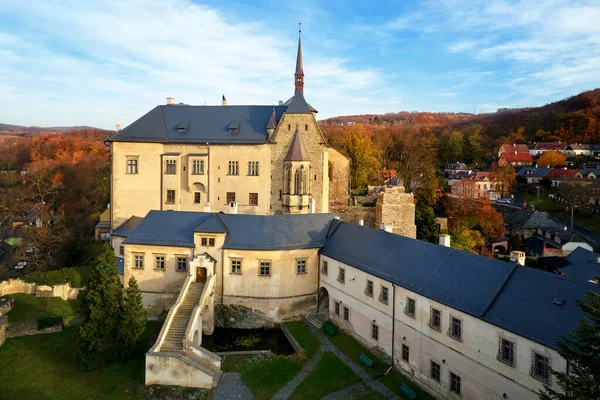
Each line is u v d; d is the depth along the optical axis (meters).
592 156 143.25
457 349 29.28
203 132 66.50
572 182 109.12
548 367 23.22
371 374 34.75
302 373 35.09
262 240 46.00
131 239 46.97
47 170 101.44
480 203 82.56
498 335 26.31
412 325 33.47
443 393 30.47
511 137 165.88
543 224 86.00
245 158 64.88
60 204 95.19
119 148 65.25
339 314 43.56
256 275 45.38
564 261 65.19
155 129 66.69
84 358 35.66
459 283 31.22
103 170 108.19
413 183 92.12
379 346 37.44
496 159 150.88
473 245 70.12
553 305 25.09
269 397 31.86
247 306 45.62
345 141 94.44
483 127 184.25
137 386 33.47
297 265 46.12
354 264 40.88
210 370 34.00
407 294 34.00
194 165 65.69
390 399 31.14
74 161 112.62
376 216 66.69
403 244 39.41
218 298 45.94
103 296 36.59
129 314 37.06
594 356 18.33
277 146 64.38
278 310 45.34
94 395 32.41
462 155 155.12
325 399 31.33
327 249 46.16
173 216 49.59
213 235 45.56
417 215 73.69
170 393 32.66
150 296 46.88
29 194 75.38
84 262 67.88
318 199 64.62
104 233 80.25
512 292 27.78
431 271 34.00
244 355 38.78
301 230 48.16
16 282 51.59
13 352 38.66
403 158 101.25
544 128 169.00
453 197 86.25
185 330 37.75
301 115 64.00
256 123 67.06
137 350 38.56
